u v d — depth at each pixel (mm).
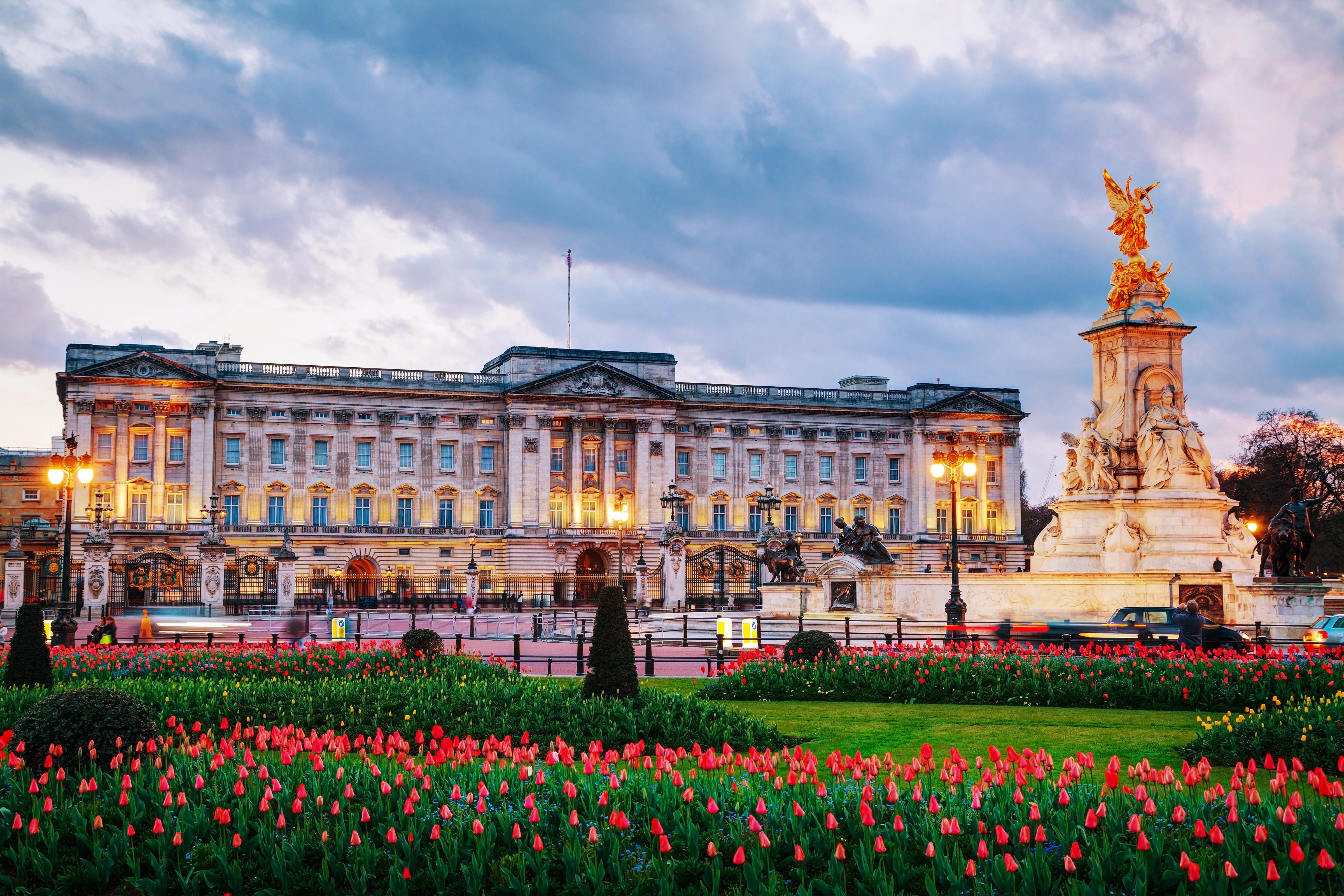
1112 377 59938
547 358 139000
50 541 124938
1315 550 126312
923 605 59875
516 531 135000
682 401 142375
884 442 150500
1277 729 23453
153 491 125500
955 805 17047
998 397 153875
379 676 34594
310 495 132500
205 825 17391
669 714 26859
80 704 21500
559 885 16062
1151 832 15797
